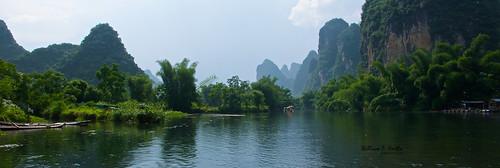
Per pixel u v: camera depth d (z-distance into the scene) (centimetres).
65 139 1898
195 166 1165
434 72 6159
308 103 17525
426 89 6444
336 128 2645
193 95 7544
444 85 5953
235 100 8806
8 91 3134
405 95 7131
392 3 12394
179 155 1374
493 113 4912
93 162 1222
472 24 9538
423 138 1814
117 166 1156
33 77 5812
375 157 1273
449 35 9681
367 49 14850
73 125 3041
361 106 9125
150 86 7575
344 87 10644
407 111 6900
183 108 7400
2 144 1678
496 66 5744
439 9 10075
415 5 10881
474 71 5981
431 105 6544
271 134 2208
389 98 7425
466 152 1338
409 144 1592
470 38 9356
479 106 5697
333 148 1525
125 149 1529
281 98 12888
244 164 1190
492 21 9194
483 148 1430
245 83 9981
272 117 5153
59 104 4422
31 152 1437
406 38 11138
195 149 1536
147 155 1371
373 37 13588
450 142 1631
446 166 1086
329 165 1147
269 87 11794
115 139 1914
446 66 6025
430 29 10125
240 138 1973
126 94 7519
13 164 1179
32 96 4622
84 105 5431
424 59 6694
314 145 1638
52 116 4297
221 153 1423
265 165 1170
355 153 1377
